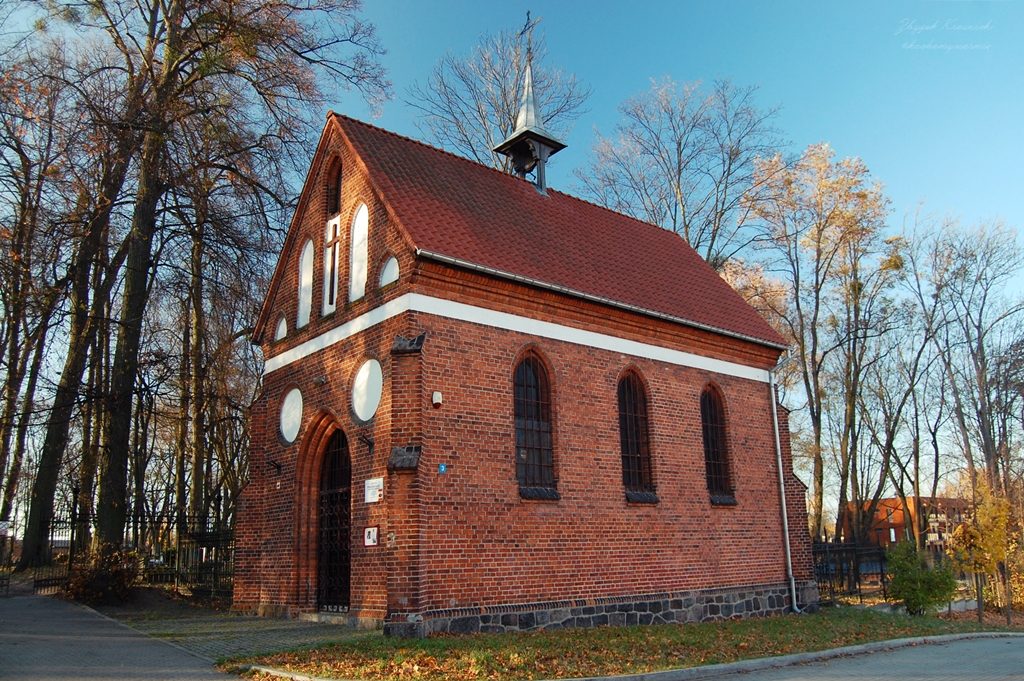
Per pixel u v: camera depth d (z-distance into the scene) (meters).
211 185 22.92
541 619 14.47
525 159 22.47
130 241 21.27
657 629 15.07
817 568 26.89
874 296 35.09
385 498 13.70
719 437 20.03
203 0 21.08
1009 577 28.78
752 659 12.32
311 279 17.91
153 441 34.88
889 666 12.63
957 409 37.88
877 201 33.94
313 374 16.91
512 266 15.77
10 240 19.28
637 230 23.70
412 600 12.84
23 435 28.14
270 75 22.20
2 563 25.08
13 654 11.20
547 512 15.27
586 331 17.11
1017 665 12.84
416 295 14.34
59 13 21.03
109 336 25.89
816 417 35.09
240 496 18.31
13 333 21.98
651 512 17.36
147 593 19.47
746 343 21.05
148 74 22.17
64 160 19.36
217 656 11.29
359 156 16.48
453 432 14.12
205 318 27.25
